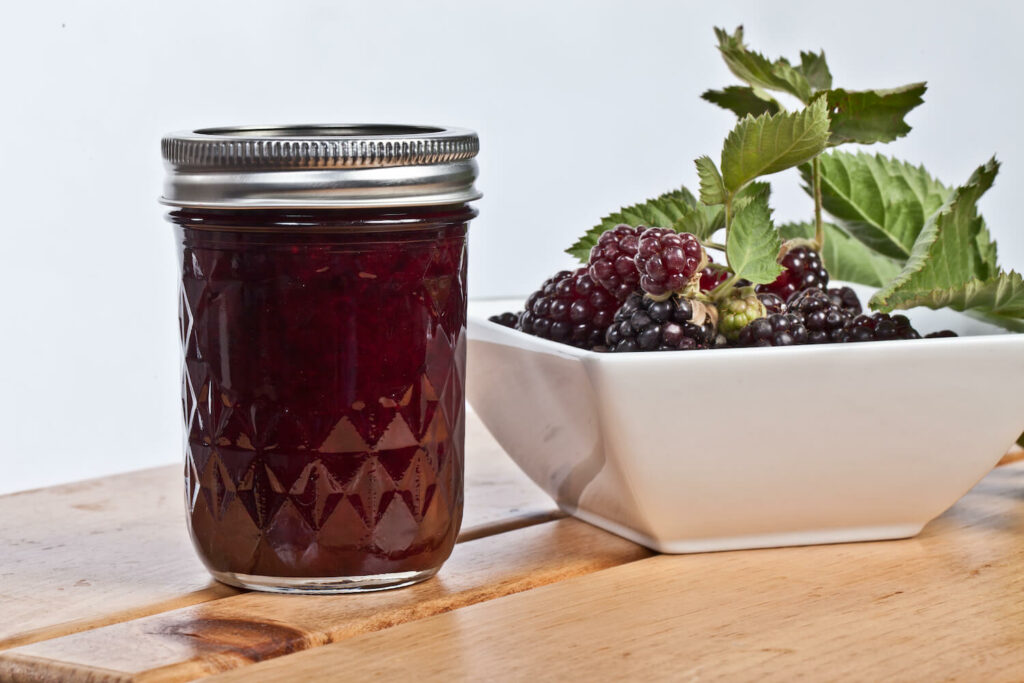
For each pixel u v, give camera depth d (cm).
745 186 58
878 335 55
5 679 47
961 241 58
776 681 46
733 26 126
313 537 50
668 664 47
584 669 47
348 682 46
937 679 46
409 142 49
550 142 120
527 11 117
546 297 56
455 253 51
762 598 51
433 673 46
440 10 113
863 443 53
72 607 51
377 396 50
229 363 50
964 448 54
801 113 55
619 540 56
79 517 58
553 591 52
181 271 51
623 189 124
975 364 53
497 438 58
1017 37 130
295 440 50
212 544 51
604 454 53
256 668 47
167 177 50
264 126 54
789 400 52
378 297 49
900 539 56
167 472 64
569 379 53
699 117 127
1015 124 132
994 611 50
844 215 66
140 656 47
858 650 48
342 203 48
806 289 57
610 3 121
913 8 128
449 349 51
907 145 128
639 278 54
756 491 54
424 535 51
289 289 49
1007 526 57
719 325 55
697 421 52
